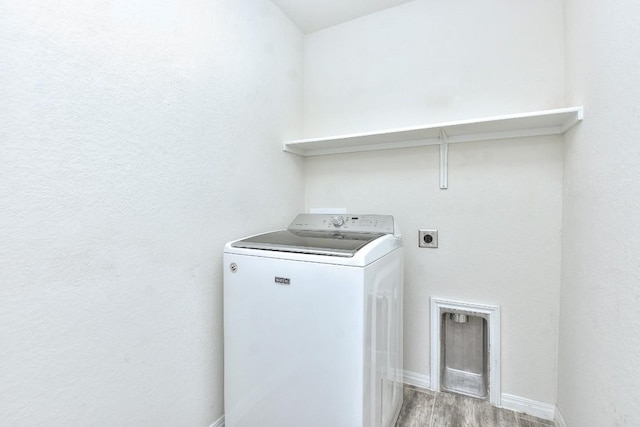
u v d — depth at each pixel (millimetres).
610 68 973
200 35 1299
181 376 1229
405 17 1883
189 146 1251
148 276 1092
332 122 2113
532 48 1573
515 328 1629
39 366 803
